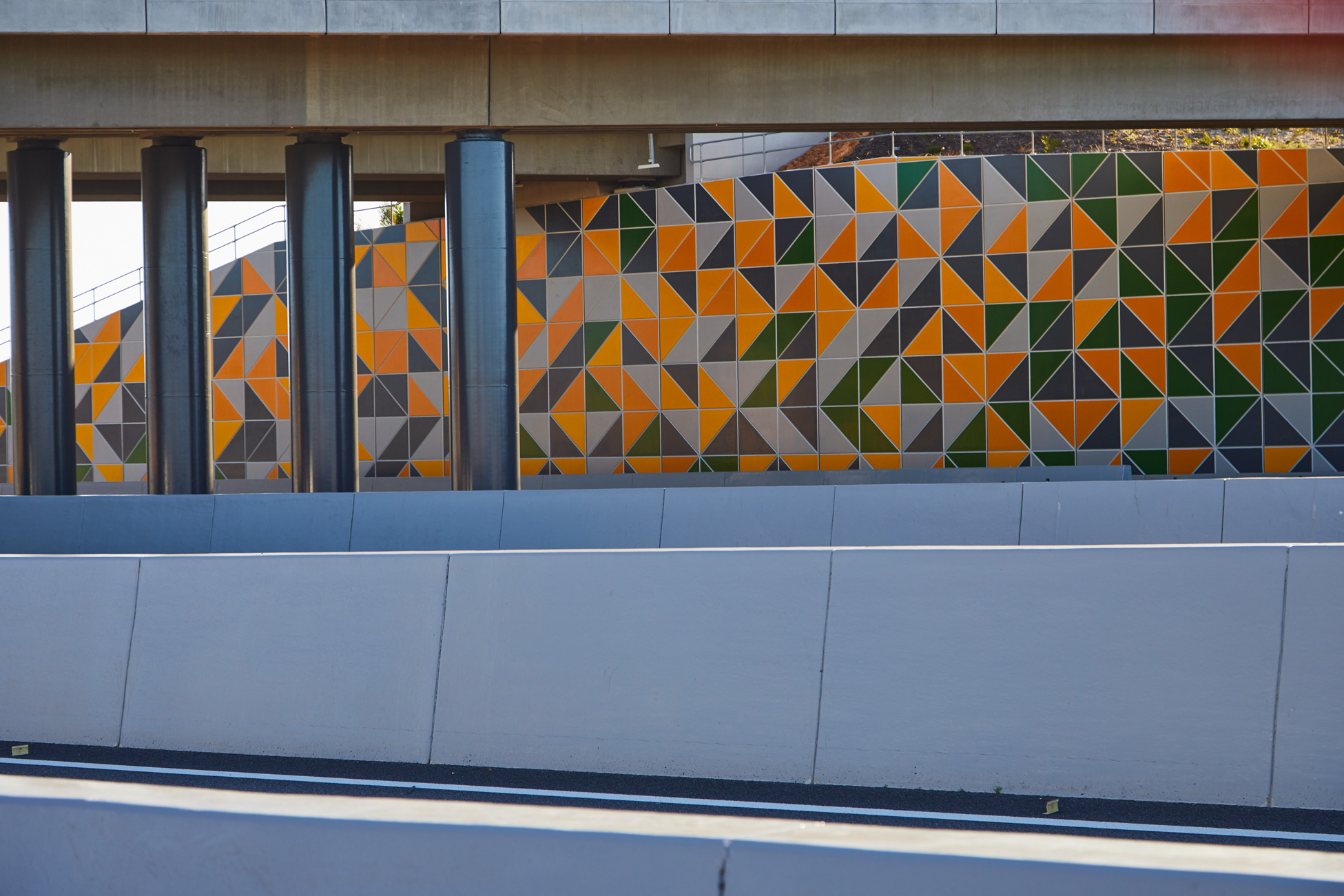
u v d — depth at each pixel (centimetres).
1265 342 2881
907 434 3078
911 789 672
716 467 3216
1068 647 670
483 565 775
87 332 4038
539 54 2297
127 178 3152
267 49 2280
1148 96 2289
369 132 2366
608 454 3306
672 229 3244
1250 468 2895
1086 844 306
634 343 3281
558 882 334
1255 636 646
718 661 721
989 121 2306
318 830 356
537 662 751
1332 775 620
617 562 752
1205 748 640
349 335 2559
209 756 783
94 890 376
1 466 4100
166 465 2581
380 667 779
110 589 847
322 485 2538
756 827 333
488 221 2325
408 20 2219
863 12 2239
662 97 2306
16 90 2273
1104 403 2969
